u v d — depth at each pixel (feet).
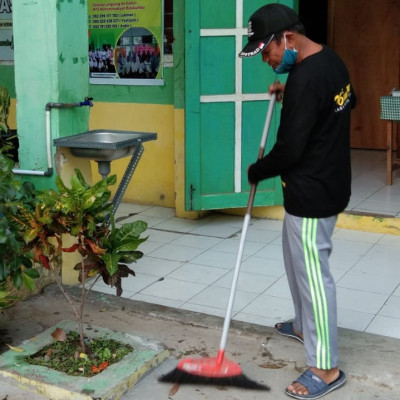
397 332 12.15
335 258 16.08
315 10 25.90
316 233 9.83
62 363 10.93
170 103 19.62
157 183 20.47
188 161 17.87
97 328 12.07
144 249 16.87
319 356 10.09
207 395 10.26
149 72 19.70
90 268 10.72
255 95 17.85
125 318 12.80
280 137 9.60
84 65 14.32
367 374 10.51
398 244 17.04
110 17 19.90
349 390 10.28
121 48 19.95
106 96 20.52
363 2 25.16
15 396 10.28
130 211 20.17
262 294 13.99
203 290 14.25
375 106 25.76
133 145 13.51
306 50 9.80
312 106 9.34
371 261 15.88
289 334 11.80
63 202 10.29
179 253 16.56
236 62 17.57
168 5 18.94
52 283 14.25
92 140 13.92
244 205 18.42
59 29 13.41
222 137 17.93
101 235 10.70
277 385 10.49
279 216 19.10
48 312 13.08
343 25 25.63
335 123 9.68
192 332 12.23
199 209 18.13
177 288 14.38
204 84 17.48
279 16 9.66
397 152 23.81
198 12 16.99
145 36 19.51
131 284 14.61
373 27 25.18
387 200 19.47
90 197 10.23
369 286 14.38
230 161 18.12
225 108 17.78
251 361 11.19
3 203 11.16
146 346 11.40
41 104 13.74
